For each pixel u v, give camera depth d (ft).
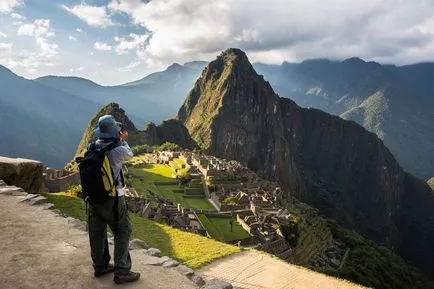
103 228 26.66
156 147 563.48
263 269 59.26
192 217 195.21
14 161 67.97
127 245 26.89
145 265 31.83
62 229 36.60
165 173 341.41
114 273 26.63
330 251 255.70
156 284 27.84
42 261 29.07
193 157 411.34
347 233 330.95
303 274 60.44
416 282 300.40
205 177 323.37
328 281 58.80
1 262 28.58
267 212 242.17
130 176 296.30
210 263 59.62
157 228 75.05
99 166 24.53
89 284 26.12
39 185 72.59
